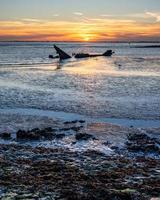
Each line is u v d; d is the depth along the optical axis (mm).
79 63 95500
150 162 18250
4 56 135125
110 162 17797
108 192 12992
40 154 19109
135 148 20922
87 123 26781
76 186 13758
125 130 25016
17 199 12250
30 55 145750
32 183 13969
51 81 51281
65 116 28922
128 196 12688
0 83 48500
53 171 15789
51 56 122250
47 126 25922
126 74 61188
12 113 29719
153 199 12492
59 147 21125
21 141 22391
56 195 12727
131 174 15711
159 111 30250
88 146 21391
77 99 35781
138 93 39156
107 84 47219
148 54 156625
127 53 170500
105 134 23984
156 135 24047
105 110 30750
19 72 66000
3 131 24516
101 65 86375
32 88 43531
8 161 17344
